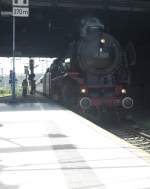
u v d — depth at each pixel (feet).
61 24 110.73
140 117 92.43
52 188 24.54
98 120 78.79
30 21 108.88
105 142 38.75
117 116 80.28
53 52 168.76
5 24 113.80
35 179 26.45
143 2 91.61
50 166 29.68
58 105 79.71
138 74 128.26
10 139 40.45
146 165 29.78
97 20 85.15
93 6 90.94
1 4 90.12
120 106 80.07
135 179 26.30
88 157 32.42
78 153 33.94
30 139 40.42
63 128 47.55
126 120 82.02
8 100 96.94
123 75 81.46
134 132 68.39
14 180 26.25
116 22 106.52
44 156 32.91
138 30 116.78
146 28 114.21
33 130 45.96
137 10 92.48
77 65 81.41
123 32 119.55
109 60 80.59
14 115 60.39
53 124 50.85
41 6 89.76
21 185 25.12
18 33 127.54
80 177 26.86
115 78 81.10
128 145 37.65
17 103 86.48
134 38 124.16
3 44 147.64
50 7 90.53
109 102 78.89
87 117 78.28
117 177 26.78
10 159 31.91
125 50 82.64
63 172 28.09
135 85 127.75
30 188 24.54
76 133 43.98
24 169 28.96
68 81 82.58
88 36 81.10
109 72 80.74
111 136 42.29
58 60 105.19
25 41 142.92
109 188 24.47
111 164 30.12
